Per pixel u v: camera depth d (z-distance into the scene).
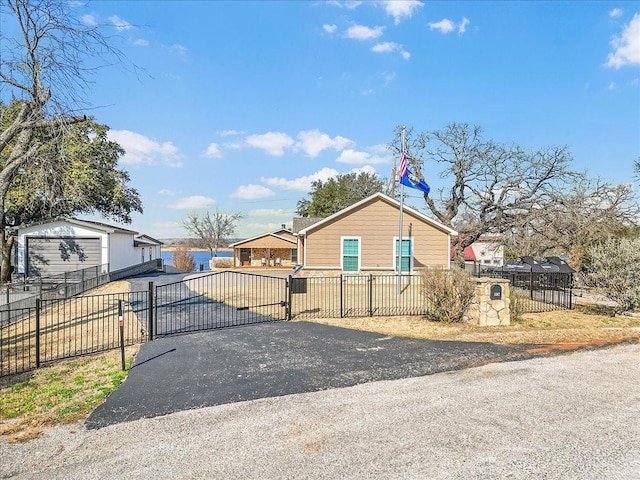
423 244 19.36
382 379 6.08
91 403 5.27
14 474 3.60
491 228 25.80
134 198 28.91
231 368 6.69
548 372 6.30
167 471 3.61
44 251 22.33
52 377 6.36
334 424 4.55
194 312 11.98
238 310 12.07
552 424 4.46
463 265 22.84
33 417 4.86
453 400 5.20
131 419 4.77
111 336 9.10
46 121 11.14
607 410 4.83
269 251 39.16
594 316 10.93
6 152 17.70
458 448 3.94
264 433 4.36
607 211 23.27
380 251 19.36
